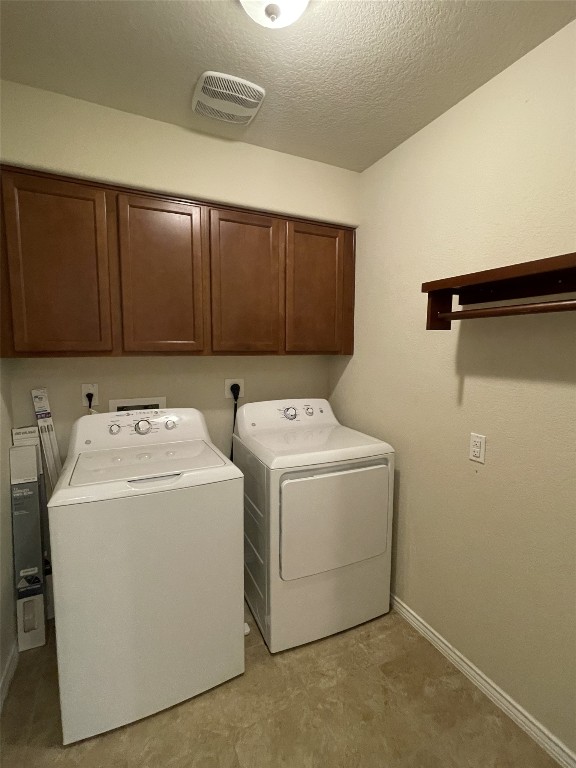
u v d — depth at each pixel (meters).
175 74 1.40
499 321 1.40
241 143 1.86
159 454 1.63
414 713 1.41
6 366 1.69
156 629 1.36
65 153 1.53
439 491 1.70
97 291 1.64
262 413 2.12
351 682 1.54
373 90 1.47
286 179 1.97
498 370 1.41
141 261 1.71
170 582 1.36
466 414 1.55
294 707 1.43
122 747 1.28
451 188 1.58
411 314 1.82
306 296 2.12
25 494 1.70
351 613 1.82
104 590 1.26
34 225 1.52
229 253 1.89
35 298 1.54
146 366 2.04
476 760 1.25
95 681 1.28
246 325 1.96
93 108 1.57
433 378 1.71
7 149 1.44
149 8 1.12
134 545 1.30
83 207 1.59
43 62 1.34
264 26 1.16
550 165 1.21
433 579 1.74
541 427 1.27
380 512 1.83
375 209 2.05
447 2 1.08
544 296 1.26
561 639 1.24
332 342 2.22
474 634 1.55
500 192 1.38
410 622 1.88
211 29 1.19
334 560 1.73
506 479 1.40
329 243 2.16
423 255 1.73
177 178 1.73
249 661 1.63
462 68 1.34
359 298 2.21
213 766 1.23
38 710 1.40
